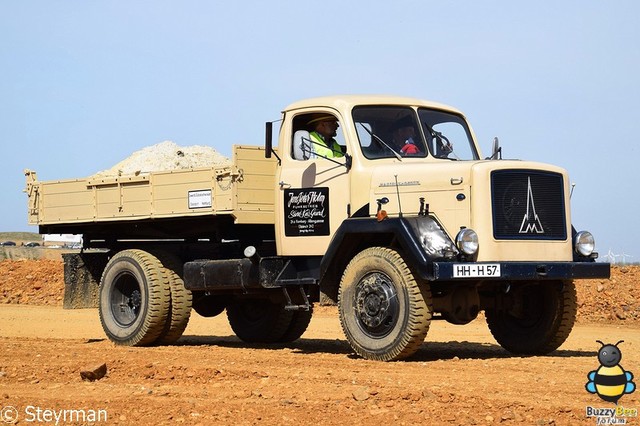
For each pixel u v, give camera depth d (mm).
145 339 13703
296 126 12508
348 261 11727
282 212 12375
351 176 11727
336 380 9375
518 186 11180
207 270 13250
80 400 8328
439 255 10586
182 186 13297
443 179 11109
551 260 11367
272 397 8383
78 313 22906
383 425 7203
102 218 14414
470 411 7652
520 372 10039
